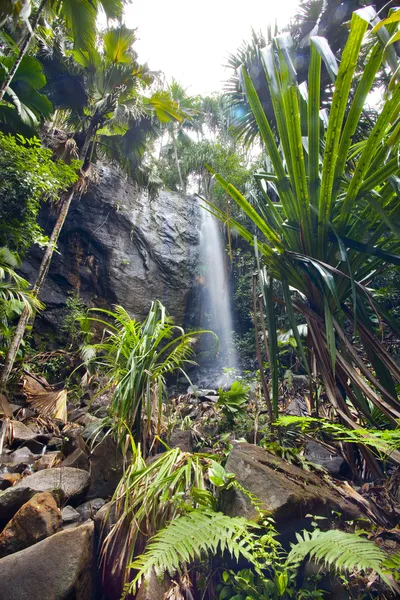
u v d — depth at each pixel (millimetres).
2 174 4016
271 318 1901
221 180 1707
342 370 1762
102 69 5887
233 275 10398
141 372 1963
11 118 4652
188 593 1133
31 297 4219
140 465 1500
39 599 1120
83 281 8703
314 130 1612
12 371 4770
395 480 1474
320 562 1123
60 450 2805
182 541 960
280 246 1854
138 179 7281
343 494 1468
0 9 2529
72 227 8789
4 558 1225
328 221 1708
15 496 1666
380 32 1301
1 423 3289
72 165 4754
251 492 1316
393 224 1554
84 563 1258
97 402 3871
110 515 1541
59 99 6219
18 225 4332
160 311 2297
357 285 1771
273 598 1029
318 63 1545
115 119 5906
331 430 1517
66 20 5059
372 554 887
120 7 5031
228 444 1948
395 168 1480
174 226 10734
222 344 9961
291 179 1725
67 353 6492
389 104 1346
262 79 4254
